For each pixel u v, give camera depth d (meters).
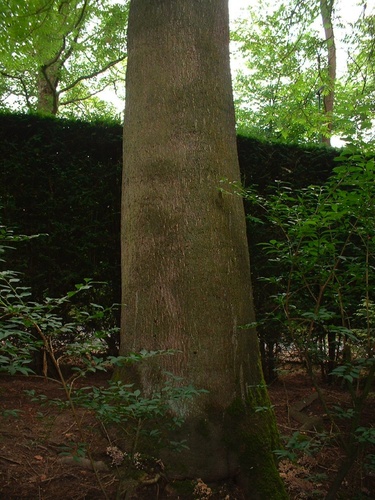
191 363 3.31
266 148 5.84
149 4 3.76
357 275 3.03
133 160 3.66
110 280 5.27
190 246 3.42
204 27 3.75
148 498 3.02
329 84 7.93
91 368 2.29
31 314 2.26
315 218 2.78
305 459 3.64
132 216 3.60
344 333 2.82
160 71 3.64
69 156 5.26
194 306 3.36
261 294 5.53
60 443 3.39
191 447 3.20
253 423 3.36
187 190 3.49
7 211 4.97
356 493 3.23
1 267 4.92
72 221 5.21
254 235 5.58
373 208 2.75
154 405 2.47
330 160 5.99
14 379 4.82
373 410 4.76
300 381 5.69
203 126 3.60
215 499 3.10
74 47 9.85
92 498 2.95
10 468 3.11
